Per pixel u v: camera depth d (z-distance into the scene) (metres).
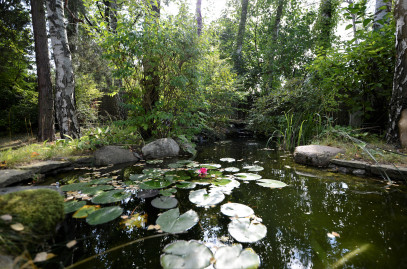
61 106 3.90
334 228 1.17
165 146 3.46
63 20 3.92
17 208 1.07
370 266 0.86
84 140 3.48
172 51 3.39
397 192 1.68
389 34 3.04
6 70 7.00
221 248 0.97
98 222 1.20
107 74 6.71
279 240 1.07
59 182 2.09
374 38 3.12
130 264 0.91
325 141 3.22
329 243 1.04
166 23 3.42
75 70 6.29
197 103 4.05
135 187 1.86
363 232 1.12
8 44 7.22
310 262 0.90
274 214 1.36
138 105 3.70
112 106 8.23
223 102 6.41
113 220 1.31
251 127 6.27
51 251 1.00
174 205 1.48
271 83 9.16
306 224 1.22
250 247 1.02
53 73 7.81
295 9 11.01
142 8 3.26
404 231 1.12
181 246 1.00
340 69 3.47
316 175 2.26
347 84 3.56
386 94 3.23
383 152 2.38
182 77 3.35
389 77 3.21
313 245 1.02
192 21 3.76
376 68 3.29
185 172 2.40
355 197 1.61
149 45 3.22
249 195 1.70
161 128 3.86
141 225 1.24
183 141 3.94
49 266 0.88
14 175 1.88
